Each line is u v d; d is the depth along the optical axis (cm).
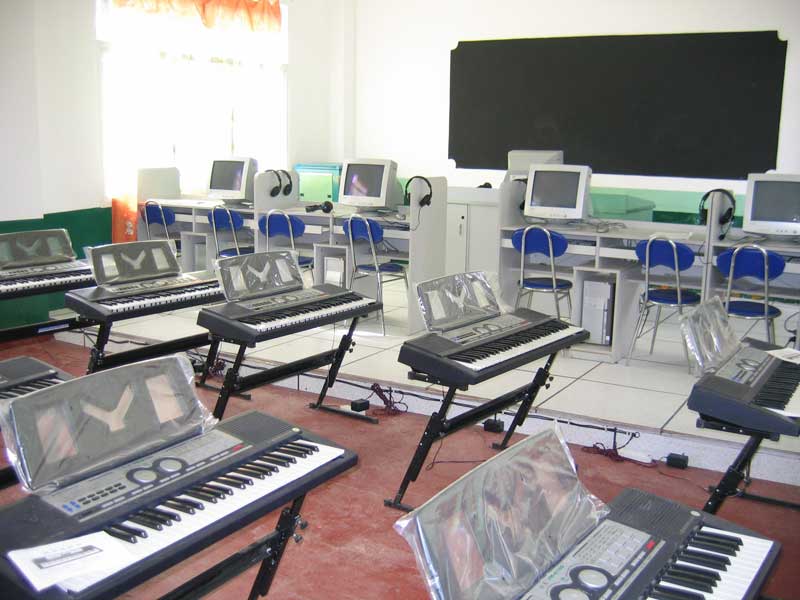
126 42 683
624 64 784
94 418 186
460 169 891
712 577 152
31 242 460
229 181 675
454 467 365
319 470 193
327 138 945
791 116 718
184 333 552
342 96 929
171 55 741
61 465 176
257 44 839
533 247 522
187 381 209
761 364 288
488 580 139
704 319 301
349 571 275
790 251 457
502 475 154
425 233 566
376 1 903
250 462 193
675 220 762
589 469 364
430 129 900
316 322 359
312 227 612
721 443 360
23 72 546
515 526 150
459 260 644
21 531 158
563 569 150
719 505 268
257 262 379
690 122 763
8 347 548
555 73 820
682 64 757
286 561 281
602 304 519
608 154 810
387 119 922
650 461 371
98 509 167
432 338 312
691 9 745
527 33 827
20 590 139
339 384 457
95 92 657
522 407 380
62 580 141
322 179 852
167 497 175
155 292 394
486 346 313
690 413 399
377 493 337
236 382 363
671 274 526
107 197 686
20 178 557
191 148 780
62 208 640
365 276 638
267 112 865
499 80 850
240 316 345
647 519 171
